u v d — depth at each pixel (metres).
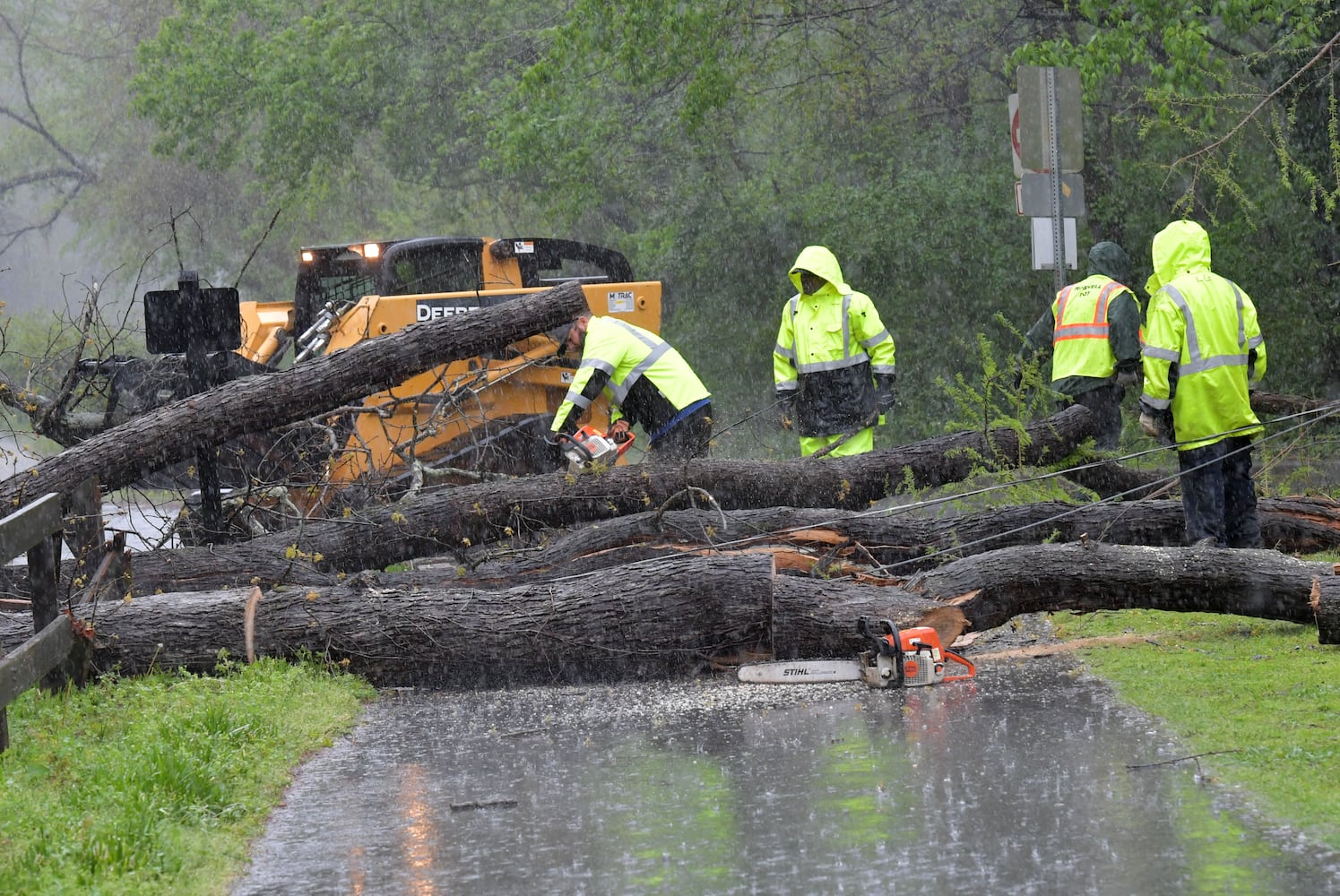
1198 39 32.41
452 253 29.94
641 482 20.78
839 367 25.98
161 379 26.52
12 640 16.89
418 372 21.33
